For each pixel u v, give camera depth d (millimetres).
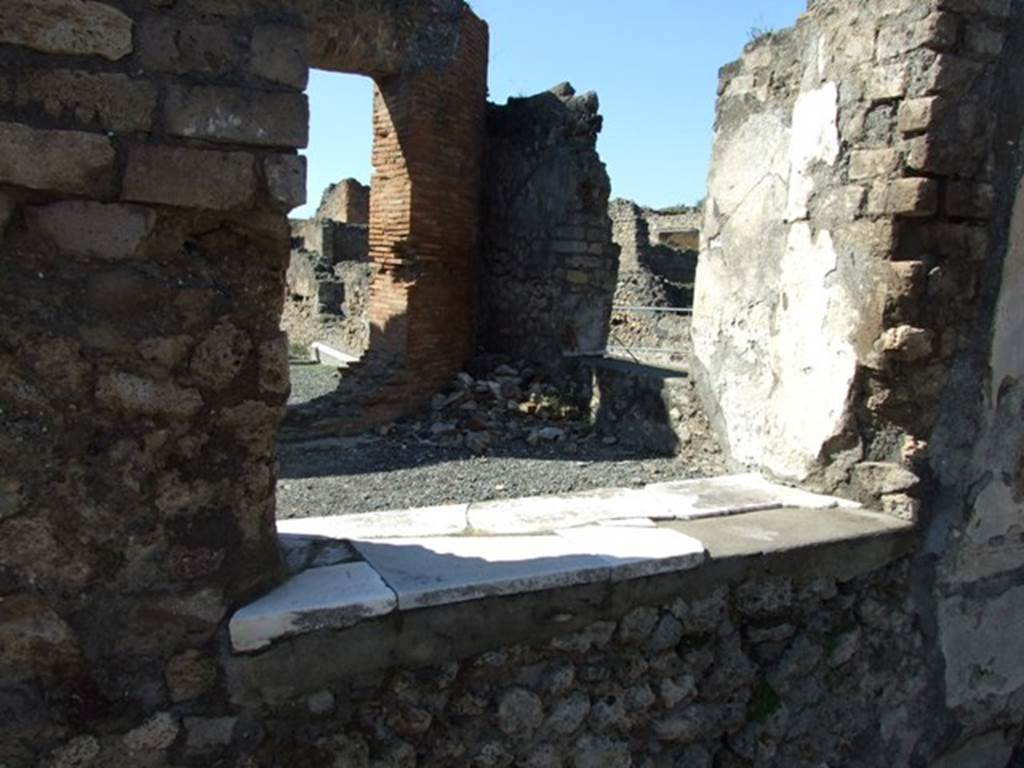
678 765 2451
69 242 1613
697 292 4535
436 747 2088
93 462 1688
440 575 2098
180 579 1802
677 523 2703
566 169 7246
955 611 2965
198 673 1830
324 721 1949
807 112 3189
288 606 1884
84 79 1577
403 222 7102
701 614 2396
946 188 2732
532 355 7652
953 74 2650
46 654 1696
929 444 2852
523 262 7750
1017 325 2930
